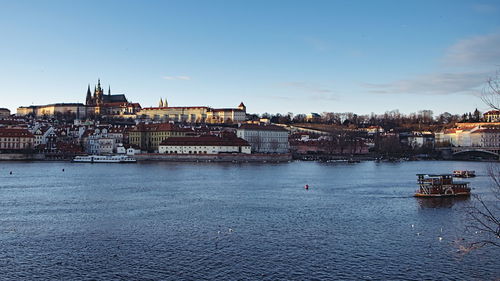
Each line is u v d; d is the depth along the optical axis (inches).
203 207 5821.9
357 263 3565.5
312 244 4060.0
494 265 3526.1
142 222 4899.1
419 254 3777.1
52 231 4475.9
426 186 6722.4
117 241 4131.4
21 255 3718.0
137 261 3592.5
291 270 3417.8
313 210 5629.9
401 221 4972.9
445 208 5738.2
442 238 4249.5
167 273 3348.9
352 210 5629.9
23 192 7091.5
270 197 6717.5
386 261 3614.7
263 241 4151.1
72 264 3518.7
